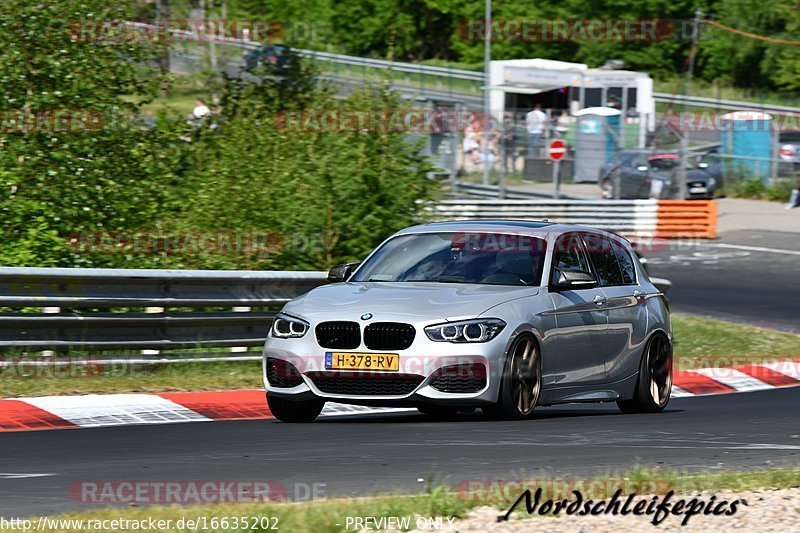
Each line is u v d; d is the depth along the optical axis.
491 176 92.62
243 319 34.81
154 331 33.16
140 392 29.62
